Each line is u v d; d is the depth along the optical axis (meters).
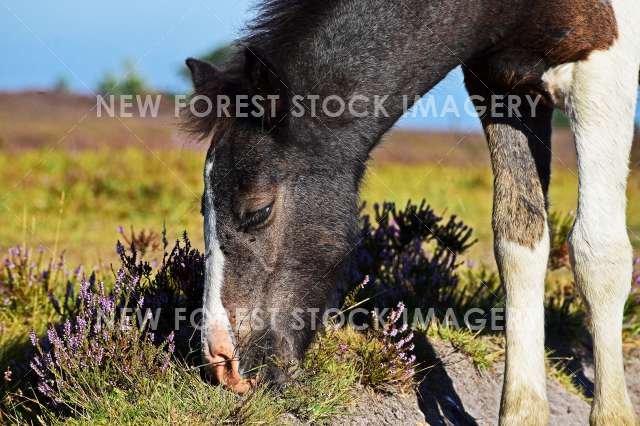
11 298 4.75
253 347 3.13
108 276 5.07
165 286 3.87
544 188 3.70
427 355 4.18
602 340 3.51
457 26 3.41
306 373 3.48
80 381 3.38
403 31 3.32
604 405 3.52
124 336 3.43
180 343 3.73
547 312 5.05
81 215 9.30
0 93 26.77
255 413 3.20
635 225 9.05
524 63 3.52
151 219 9.16
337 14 3.27
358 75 3.26
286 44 3.22
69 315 4.18
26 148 15.75
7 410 3.54
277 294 3.20
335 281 3.39
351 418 3.54
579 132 3.44
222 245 3.06
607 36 3.39
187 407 3.23
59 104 25.58
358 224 3.48
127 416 3.19
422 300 4.54
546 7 3.35
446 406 3.89
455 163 16.77
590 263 3.40
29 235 7.97
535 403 3.48
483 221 9.61
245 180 3.04
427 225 4.84
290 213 3.19
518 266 3.57
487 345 4.50
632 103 3.47
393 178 13.43
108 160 12.55
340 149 3.28
